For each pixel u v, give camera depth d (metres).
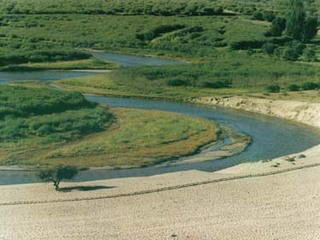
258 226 46.38
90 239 43.03
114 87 103.25
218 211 48.94
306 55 141.50
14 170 58.41
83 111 79.81
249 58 135.12
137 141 69.50
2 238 42.88
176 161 63.75
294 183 55.91
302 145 72.44
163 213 48.16
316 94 98.94
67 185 54.28
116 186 54.16
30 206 48.75
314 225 46.88
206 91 102.44
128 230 44.78
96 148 66.06
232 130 78.56
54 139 67.94
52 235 43.56
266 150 69.56
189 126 77.81
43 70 120.75
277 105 90.75
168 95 99.62
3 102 76.88
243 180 56.50
